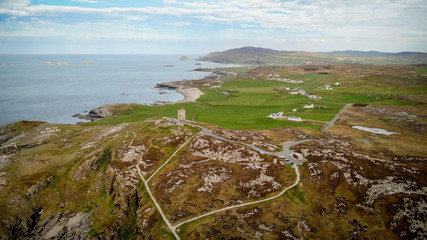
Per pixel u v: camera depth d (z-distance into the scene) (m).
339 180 84.88
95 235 79.50
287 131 137.62
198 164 99.81
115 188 93.31
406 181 78.12
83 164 108.31
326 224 71.06
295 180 87.38
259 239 67.00
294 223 72.00
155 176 95.94
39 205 89.44
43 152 121.12
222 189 85.38
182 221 74.62
